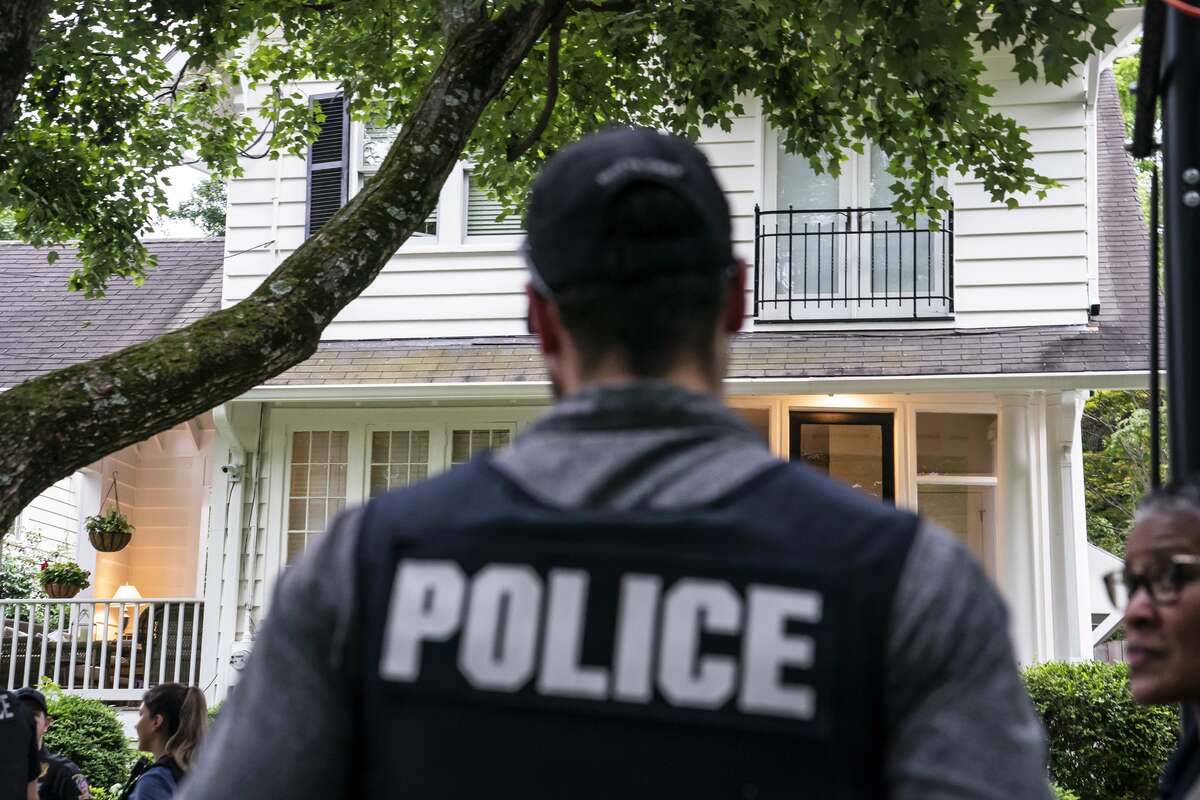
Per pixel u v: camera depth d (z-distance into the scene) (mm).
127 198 9617
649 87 9148
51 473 5000
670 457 1259
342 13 8992
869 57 7199
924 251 11797
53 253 9703
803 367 11039
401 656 1231
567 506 1244
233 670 12023
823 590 1163
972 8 6762
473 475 1315
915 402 11562
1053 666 9664
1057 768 9336
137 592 14258
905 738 1141
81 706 10391
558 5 7031
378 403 12477
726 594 1172
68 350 12953
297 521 12406
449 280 12523
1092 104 11508
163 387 5262
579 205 1316
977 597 1181
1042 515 11102
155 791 5137
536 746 1166
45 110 9234
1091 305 11336
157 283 14289
